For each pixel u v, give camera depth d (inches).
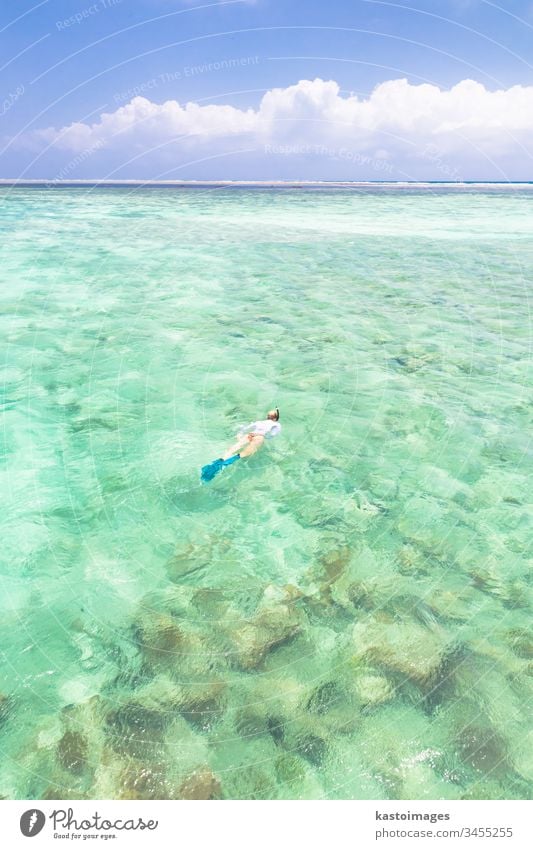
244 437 318.7
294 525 256.8
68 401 376.8
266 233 1136.2
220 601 209.9
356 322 564.4
